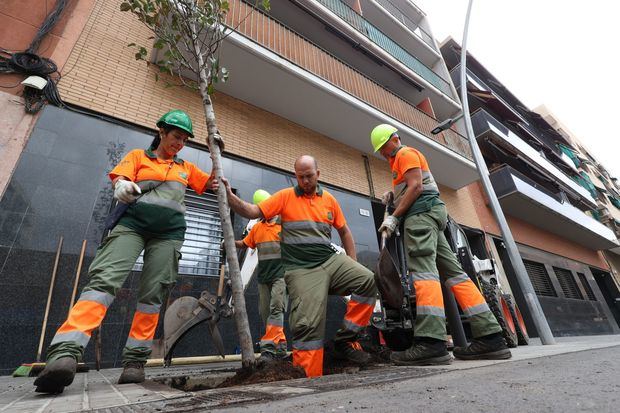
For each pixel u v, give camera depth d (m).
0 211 3.24
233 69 5.82
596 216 21.91
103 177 3.96
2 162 3.44
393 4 12.84
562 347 2.86
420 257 2.14
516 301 10.12
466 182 10.13
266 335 3.21
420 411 0.67
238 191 5.39
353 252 2.66
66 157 3.81
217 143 2.28
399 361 2.03
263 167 6.05
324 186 6.95
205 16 2.55
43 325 2.98
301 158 2.45
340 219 2.63
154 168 2.21
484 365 1.58
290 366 1.74
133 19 5.25
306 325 1.91
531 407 0.66
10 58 3.91
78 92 4.27
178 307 3.01
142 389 1.46
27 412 0.94
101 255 1.86
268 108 6.71
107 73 4.65
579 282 13.84
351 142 7.97
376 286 2.12
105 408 0.97
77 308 1.60
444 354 1.85
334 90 6.59
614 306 17.12
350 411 0.71
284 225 2.32
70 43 4.45
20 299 3.02
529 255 11.83
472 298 2.20
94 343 3.22
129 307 3.50
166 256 2.12
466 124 7.14
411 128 8.01
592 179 25.36
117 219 1.95
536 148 17.52
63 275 3.29
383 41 10.08
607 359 1.47
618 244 16.88
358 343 2.85
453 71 13.30
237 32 5.50
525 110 18.56
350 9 9.34
